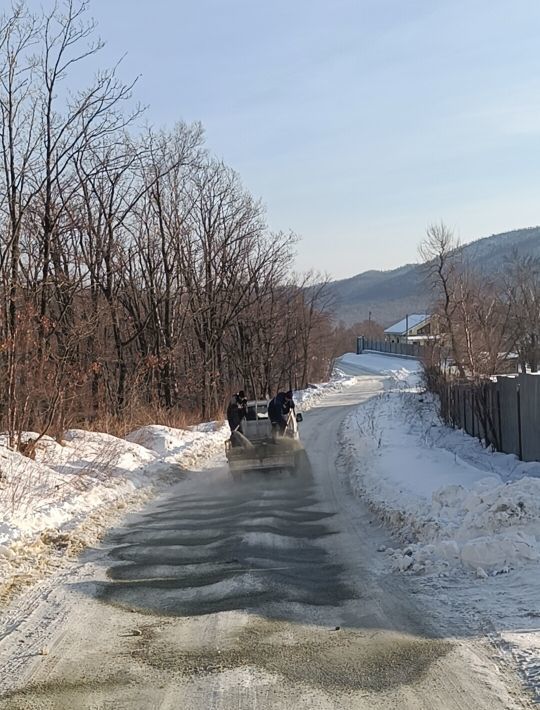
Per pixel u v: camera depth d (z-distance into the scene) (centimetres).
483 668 602
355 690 571
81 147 2159
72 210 2614
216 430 2953
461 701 543
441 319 4056
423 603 791
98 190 2947
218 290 4003
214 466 2142
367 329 15775
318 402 4794
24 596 873
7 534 1098
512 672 589
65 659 664
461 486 1152
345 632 710
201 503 1527
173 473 1927
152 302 3512
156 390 3397
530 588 793
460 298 3947
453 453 1878
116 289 3159
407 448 2023
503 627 691
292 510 1407
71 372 2192
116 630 741
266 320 4894
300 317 6575
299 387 6656
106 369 2955
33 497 1349
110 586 909
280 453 1831
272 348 5688
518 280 5353
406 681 585
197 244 3900
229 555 1042
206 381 3688
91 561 1041
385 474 1631
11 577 945
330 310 7944
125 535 1221
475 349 3816
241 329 4647
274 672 613
